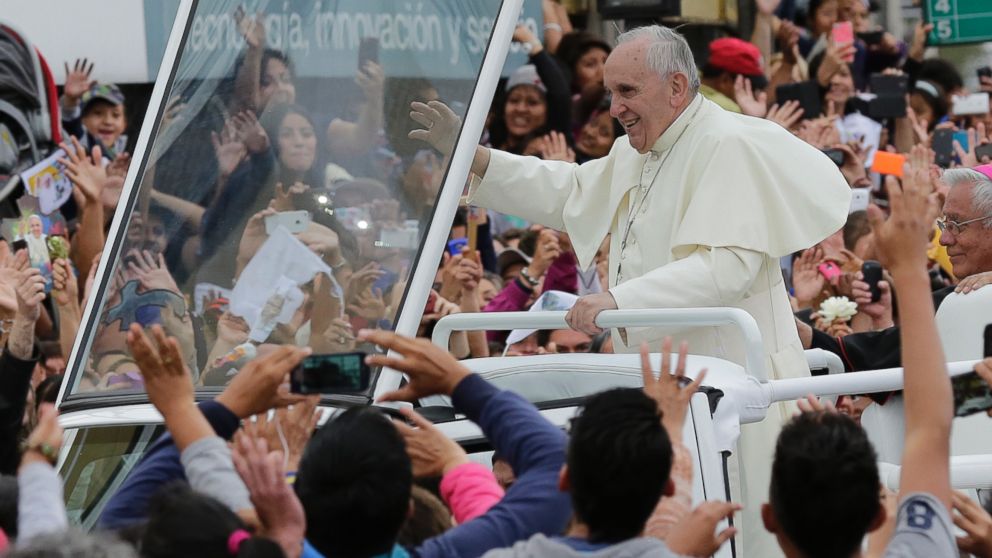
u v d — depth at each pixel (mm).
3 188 22672
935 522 8805
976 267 17844
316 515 8945
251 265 14891
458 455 10688
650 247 16359
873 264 22953
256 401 9391
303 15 15375
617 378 13883
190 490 8297
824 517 8883
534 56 27172
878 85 29859
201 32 15969
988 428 16234
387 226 14477
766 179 15883
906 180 9094
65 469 13883
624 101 16156
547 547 8664
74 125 23703
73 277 21672
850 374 13633
